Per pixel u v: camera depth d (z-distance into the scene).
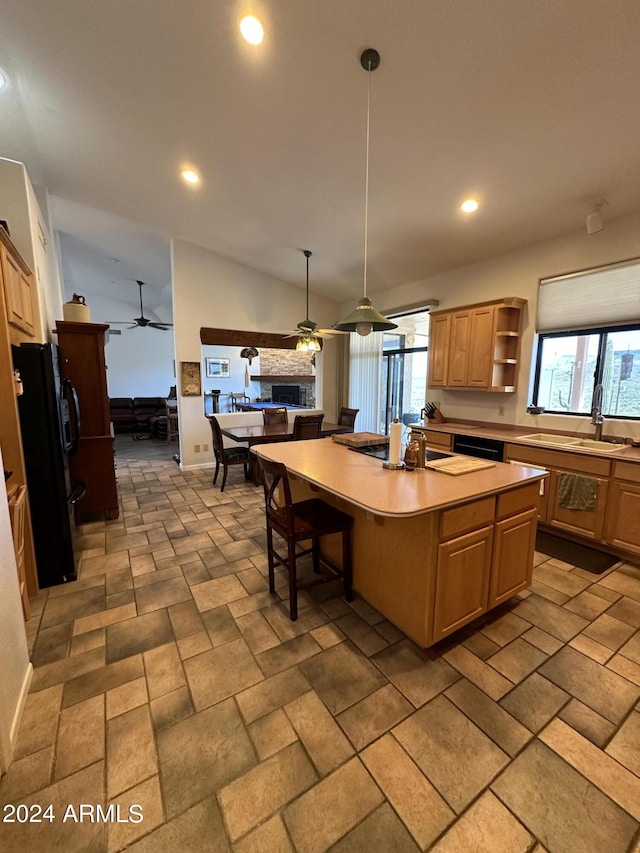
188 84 2.50
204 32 2.11
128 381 10.09
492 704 1.57
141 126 2.98
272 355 10.52
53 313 4.46
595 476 2.84
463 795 1.23
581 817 1.17
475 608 1.98
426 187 3.14
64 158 3.49
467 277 4.41
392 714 1.52
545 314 3.68
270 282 6.04
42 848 1.09
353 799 1.21
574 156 2.52
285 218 4.11
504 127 2.38
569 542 3.08
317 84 2.31
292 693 1.63
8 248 2.22
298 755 1.36
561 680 1.70
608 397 3.37
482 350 3.89
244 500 4.23
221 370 10.00
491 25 1.79
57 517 2.46
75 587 2.47
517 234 3.59
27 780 1.27
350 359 6.66
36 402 2.34
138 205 4.35
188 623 2.10
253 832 1.13
